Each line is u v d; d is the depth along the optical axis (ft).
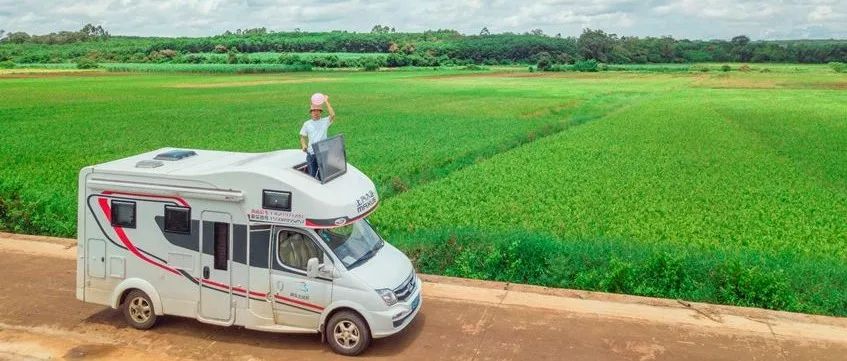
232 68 463.83
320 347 36.27
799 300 44.47
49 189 77.05
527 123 170.91
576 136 145.79
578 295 44.47
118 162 38.58
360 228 38.93
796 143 137.08
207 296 36.27
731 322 40.40
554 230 63.41
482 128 159.63
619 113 202.59
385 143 132.16
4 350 35.35
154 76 397.80
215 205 35.40
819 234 64.13
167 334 37.65
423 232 59.41
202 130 152.56
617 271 45.96
